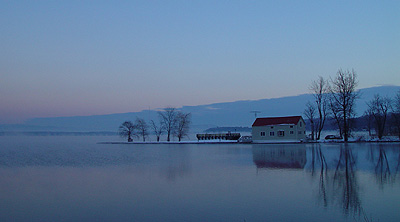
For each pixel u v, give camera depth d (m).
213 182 27.34
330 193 22.38
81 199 22.44
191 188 25.14
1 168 38.88
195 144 96.06
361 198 20.83
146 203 20.94
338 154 47.97
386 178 27.55
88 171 35.62
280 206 19.42
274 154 50.91
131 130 120.62
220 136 108.12
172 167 37.69
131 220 17.66
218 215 18.03
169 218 17.77
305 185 25.22
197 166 37.91
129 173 33.59
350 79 79.75
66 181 29.41
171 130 114.75
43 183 28.55
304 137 91.88
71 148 83.81
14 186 27.27
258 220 17.02
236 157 47.72
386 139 79.69
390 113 89.75
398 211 17.95
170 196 22.66
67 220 17.95
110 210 19.59
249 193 22.92
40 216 18.72
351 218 16.95
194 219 17.47
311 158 43.34
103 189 25.61
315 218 17.06
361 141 78.62
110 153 62.88
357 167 34.03
